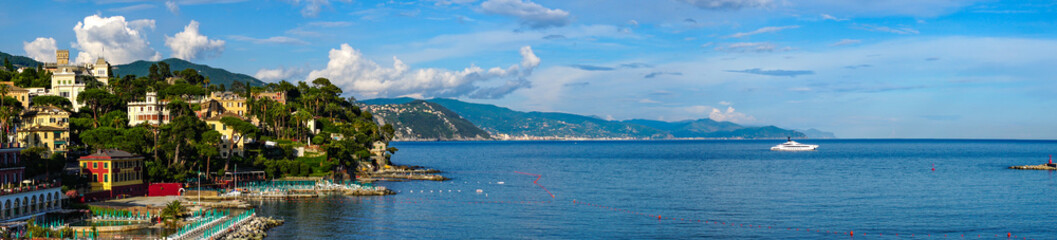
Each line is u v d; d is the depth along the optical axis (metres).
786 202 197.75
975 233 148.25
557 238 142.88
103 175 173.00
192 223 136.12
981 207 186.00
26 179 161.50
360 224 154.88
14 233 118.56
